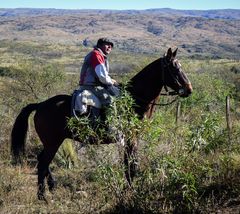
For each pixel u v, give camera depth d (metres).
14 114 12.80
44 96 14.50
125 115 5.57
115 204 5.65
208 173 5.81
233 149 6.18
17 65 16.58
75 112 6.64
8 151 9.18
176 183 5.24
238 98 16.17
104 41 6.74
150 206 5.46
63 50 114.25
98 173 5.49
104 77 6.62
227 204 5.42
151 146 5.45
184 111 9.02
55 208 6.18
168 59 6.78
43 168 6.81
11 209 6.16
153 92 6.89
